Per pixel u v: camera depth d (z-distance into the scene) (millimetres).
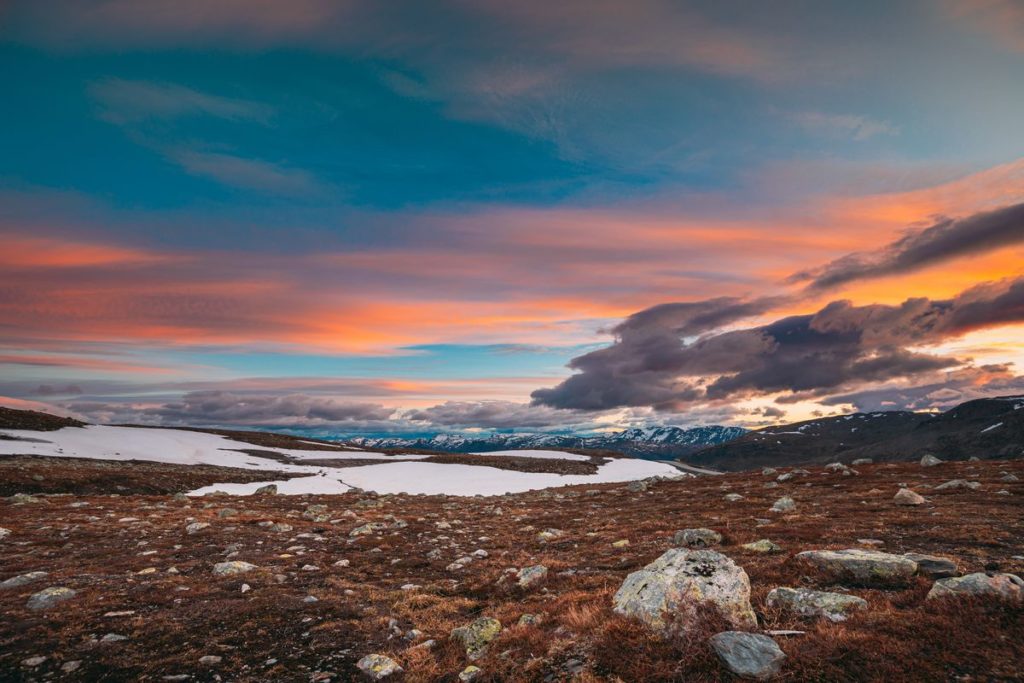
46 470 52844
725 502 33312
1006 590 8938
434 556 21578
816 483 40344
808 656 7508
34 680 9250
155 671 9672
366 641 11562
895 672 6887
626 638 8938
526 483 78625
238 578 16578
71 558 19016
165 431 122875
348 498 49438
